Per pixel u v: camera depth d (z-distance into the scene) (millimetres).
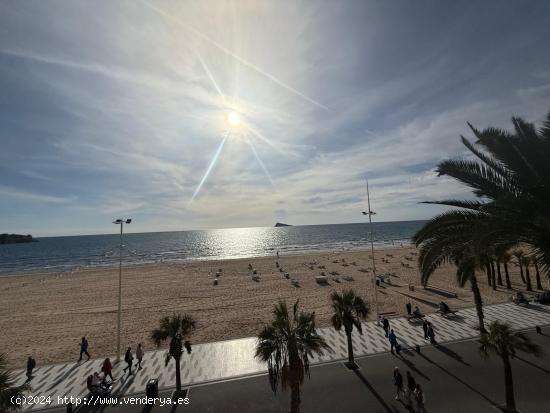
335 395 13656
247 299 34031
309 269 53156
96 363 18953
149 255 99125
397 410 12367
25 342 23156
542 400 12578
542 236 8125
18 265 81875
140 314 29703
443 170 9891
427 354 17594
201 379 15961
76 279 49719
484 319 23203
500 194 8922
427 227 12195
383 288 36969
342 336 21234
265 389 14641
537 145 8609
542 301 26453
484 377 14680
